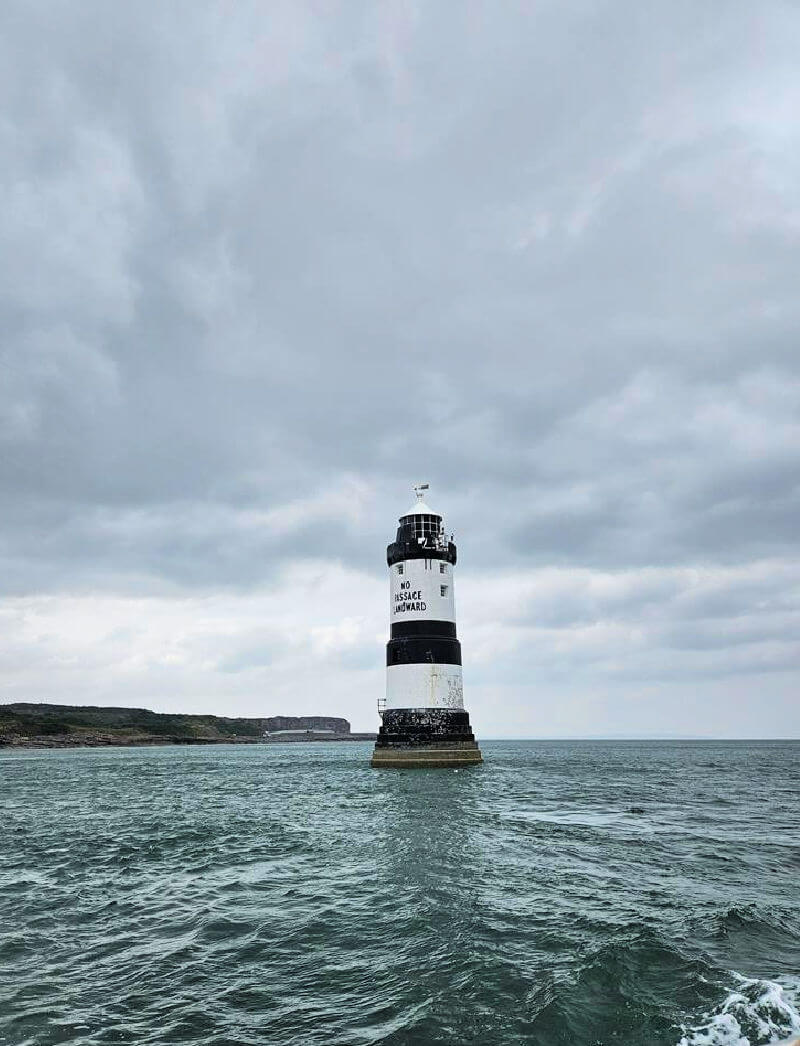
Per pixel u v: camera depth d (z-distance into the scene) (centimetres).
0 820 3850
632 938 1550
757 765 10406
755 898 1955
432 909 1808
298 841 2911
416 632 6406
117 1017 1227
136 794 5484
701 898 1939
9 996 1320
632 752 18088
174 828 3391
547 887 2047
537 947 1520
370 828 3206
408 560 6506
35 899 2014
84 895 2056
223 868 2405
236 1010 1251
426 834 2984
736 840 2950
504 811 3816
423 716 6331
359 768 8531
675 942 1534
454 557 6662
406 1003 1258
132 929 1717
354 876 2219
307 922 1733
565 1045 1097
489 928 1652
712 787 5916
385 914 1781
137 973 1429
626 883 2112
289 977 1396
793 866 2420
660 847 2744
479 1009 1223
